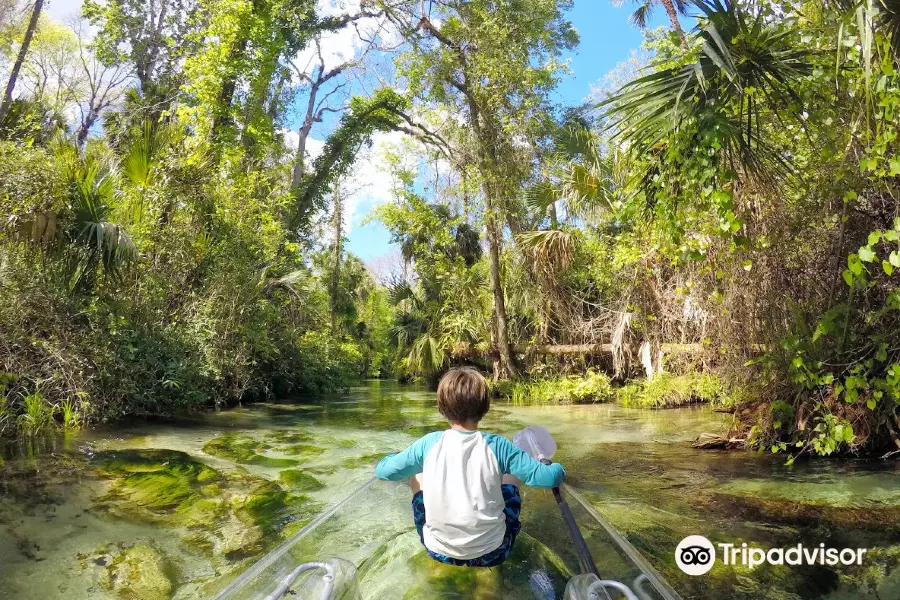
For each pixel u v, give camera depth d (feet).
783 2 15.28
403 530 9.84
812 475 17.07
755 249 17.70
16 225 24.06
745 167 15.46
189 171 35.63
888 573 10.25
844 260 17.16
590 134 46.09
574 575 7.28
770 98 15.61
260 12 51.16
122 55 69.82
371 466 19.07
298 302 49.32
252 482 16.49
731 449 21.56
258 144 50.78
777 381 19.75
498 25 47.50
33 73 70.23
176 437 23.22
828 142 14.62
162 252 33.27
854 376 16.10
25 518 12.67
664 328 30.71
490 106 47.85
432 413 35.70
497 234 50.52
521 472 7.89
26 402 22.31
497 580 7.11
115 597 9.39
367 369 104.53
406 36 56.18
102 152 32.83
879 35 11.85
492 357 52.49
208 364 32.14
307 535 8.06
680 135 14.15
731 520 13.12
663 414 33.12
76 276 25.48
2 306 23.07
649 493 15.48
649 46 53.78
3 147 25.25
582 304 46.19
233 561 10.92
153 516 13.30
